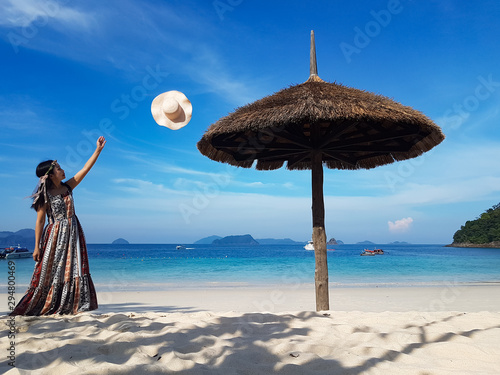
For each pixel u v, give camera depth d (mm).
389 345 2943
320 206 5453
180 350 2756
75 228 4355
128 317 4238
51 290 4148
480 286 12508
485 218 158875
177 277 17938
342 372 2236
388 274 19219
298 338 3131
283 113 4590
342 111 4508
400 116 4641
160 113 3396
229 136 5430
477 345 2842
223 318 4055
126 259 40750
